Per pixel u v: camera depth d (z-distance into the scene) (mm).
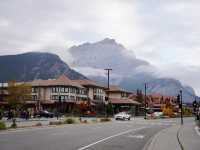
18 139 22734
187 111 126438
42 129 34188
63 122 48594
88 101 108562
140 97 150750
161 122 63688
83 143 21172
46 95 114438
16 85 88000
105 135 28594
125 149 18938
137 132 33656
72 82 120250
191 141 23281
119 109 132625
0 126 32562
